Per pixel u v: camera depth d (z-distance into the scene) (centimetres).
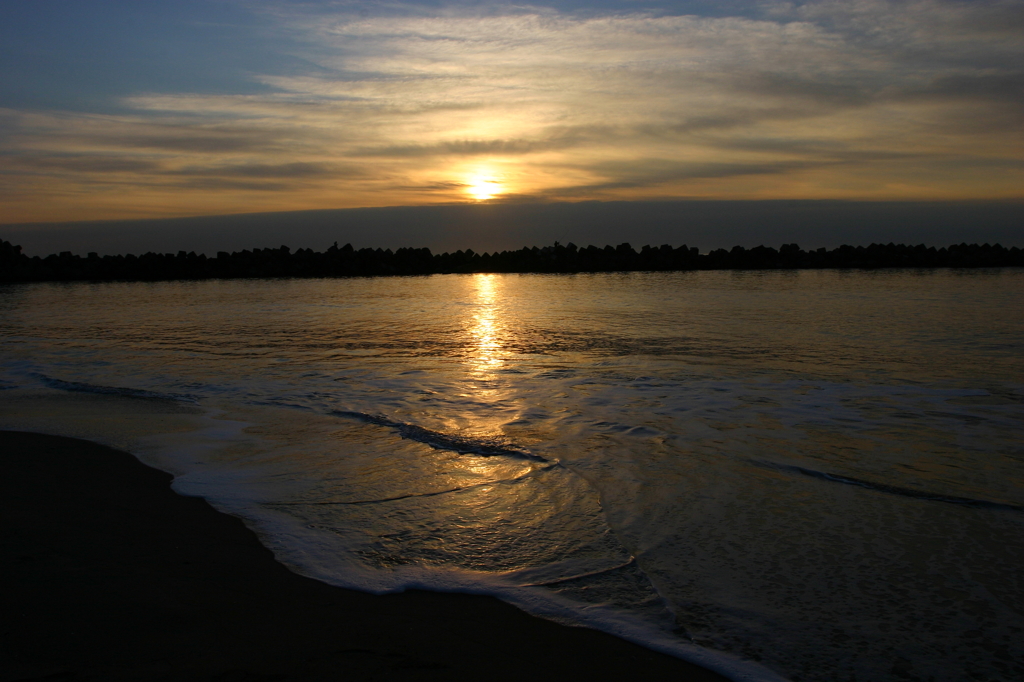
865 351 896
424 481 422
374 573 303
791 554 316
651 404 617
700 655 240
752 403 615
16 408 637
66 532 346
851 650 242
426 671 230
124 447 502
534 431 533
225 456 478
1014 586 284
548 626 260
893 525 346
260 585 291
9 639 246
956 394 645
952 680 225
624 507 375
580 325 1212
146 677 223
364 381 743
